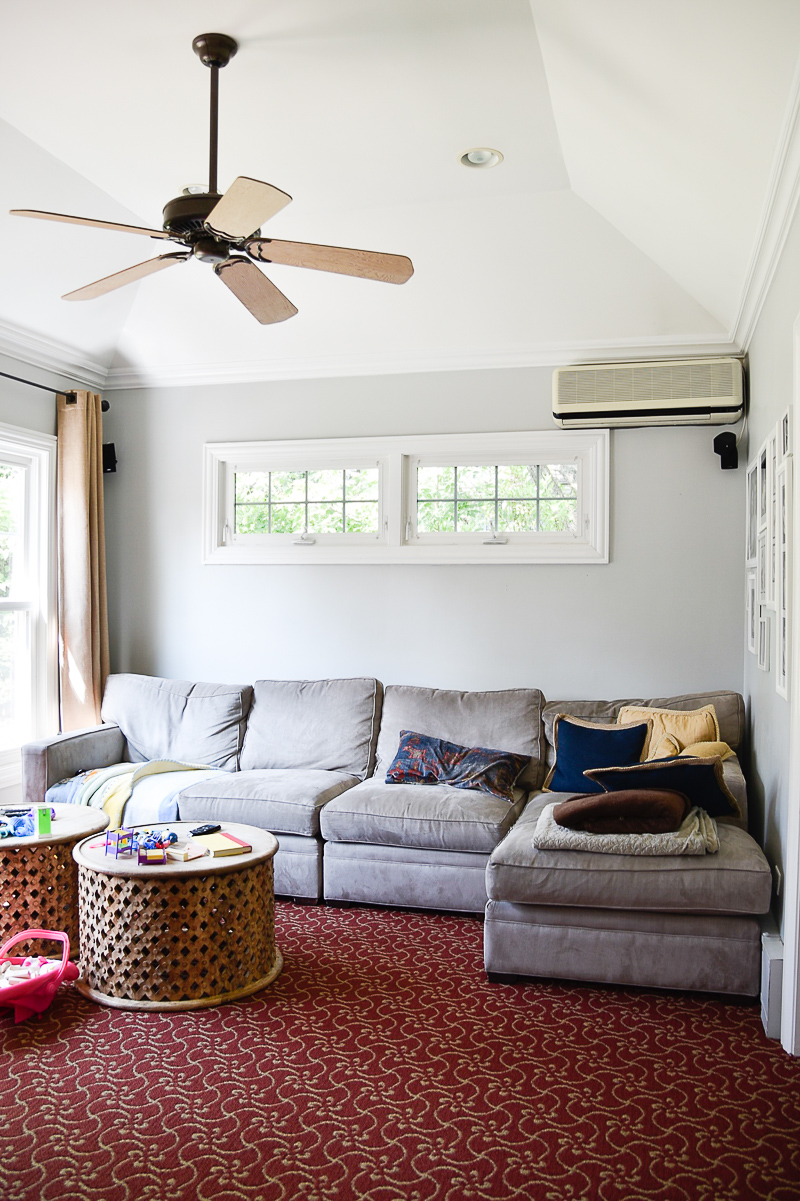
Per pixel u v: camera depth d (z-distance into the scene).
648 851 2.98
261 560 5.07
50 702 4.89
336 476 5.07
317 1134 2.17
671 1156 2.08
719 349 4.44
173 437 5.24
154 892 2.86
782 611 3.03
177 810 4.06
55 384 4.95
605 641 4.62
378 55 2.89
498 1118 2.24
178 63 2.92
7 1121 2.23
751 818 4.02
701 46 2.29
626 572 4.59
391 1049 2.60
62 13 2.66
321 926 3.63
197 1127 2.20
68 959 3.16
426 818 3.70
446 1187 1.97
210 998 2.89
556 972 3.05
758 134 2.49
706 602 4.50
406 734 4.38
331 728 4.55
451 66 2.95
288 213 4.06
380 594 4.91
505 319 4.52
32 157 3.54
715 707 4.16
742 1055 2.57
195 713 4.73
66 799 4.24
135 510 5.30
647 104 2.75
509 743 4.32
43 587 4.86
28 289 4.28
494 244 4.17
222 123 3.32
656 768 3.39
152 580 5.27
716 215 3.17
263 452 5.07
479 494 4.86
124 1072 2.46
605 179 3.55
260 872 3.06
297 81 3.04
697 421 4.41
